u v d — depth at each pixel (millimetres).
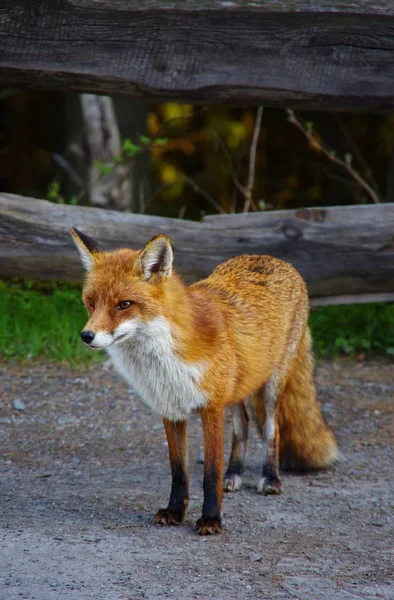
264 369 8859
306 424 9773
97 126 18828
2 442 10297
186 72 11070
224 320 8195
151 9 10828
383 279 12938
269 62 11086
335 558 7145
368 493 9023
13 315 14211
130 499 8625
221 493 7934
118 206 18688
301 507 8570
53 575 6461
